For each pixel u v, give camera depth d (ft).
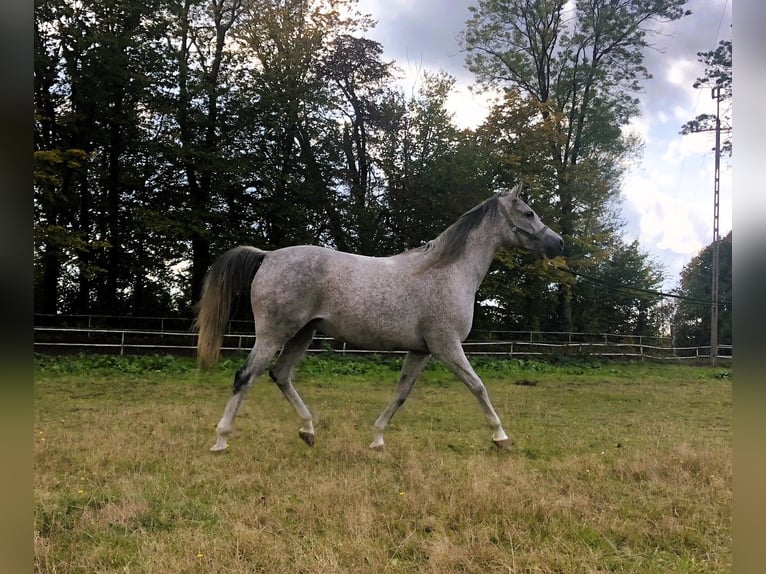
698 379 52.60
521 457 16.75
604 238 70.74
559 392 37.78
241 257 17.10
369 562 8.99
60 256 51.90
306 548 9.53
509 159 67.41
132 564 8.86
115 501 11.68
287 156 65.62
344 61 73.26
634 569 9.14
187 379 36.40
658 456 16.05
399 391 17.87
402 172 73.26
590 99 77.20
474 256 17.97
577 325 88.33
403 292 16.71
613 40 75.77
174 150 55.88
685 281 109.50
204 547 9.30
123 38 54.65
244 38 63.41
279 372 17.74
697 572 9.01
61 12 52.80
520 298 72.84
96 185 61.46
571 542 10.05
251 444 17.69
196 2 60.54
